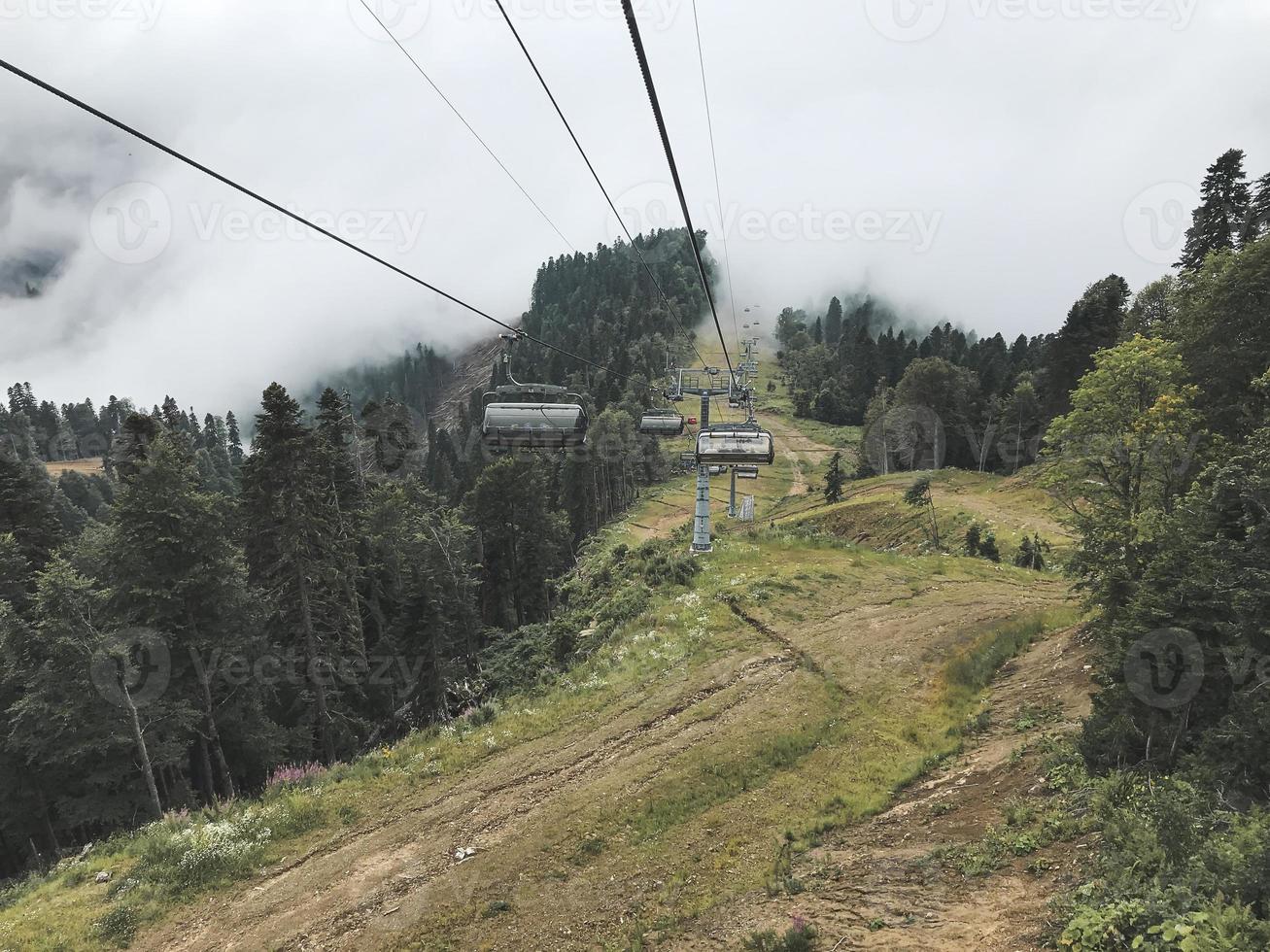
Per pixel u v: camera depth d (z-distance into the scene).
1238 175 51.59
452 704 35.59
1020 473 77.69
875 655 21.48
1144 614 10.68
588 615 31.66
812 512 85.50
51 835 29.00
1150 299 59.97
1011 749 13.83
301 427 30.27
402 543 47.50
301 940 11.27
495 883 12.23
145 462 28.02
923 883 9.51
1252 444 12.52
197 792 30.44
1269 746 8.52
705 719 18.00
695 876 11.73
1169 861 7.36
